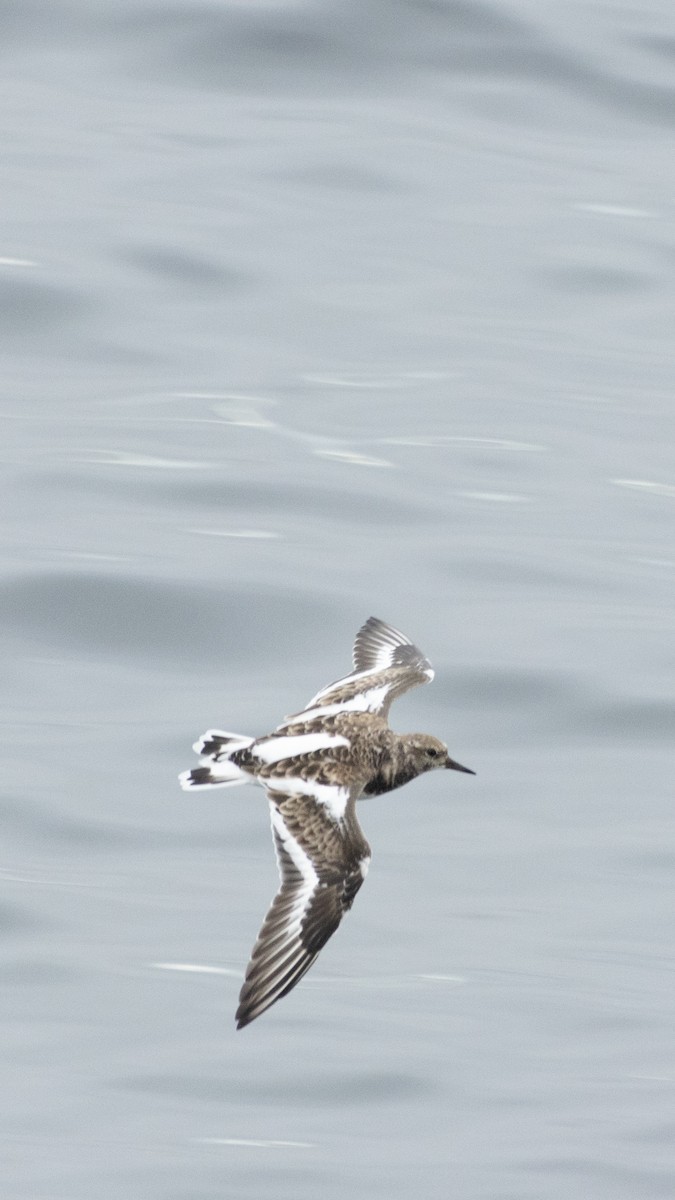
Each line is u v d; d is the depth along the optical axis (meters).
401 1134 12.91
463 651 18.92
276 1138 12.92
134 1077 13.50
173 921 15.14
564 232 27.28
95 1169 12.51
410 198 27.44
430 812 16.89
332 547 20.67
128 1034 13.93
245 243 26.20
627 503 21.98
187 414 23.02
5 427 22.53
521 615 19.61
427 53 29.38
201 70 28.86
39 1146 12.69
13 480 21.48
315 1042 14.02
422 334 24.89
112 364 23.88
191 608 19.41
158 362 23.95
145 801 16.73
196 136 28.16
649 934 15.30
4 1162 12.51
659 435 23.42
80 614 19.38
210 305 25.11
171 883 15.64
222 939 14.95
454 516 21.42
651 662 18.86
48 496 21.30
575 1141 12.84
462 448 22.83
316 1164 12.62
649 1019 14.27
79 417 22.84
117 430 22.64
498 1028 14.12
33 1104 13.12
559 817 16.75
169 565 20.05
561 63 29.58
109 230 26.17
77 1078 13.47
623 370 24.58
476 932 15.23
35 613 19.33
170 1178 12.37
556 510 21.73
